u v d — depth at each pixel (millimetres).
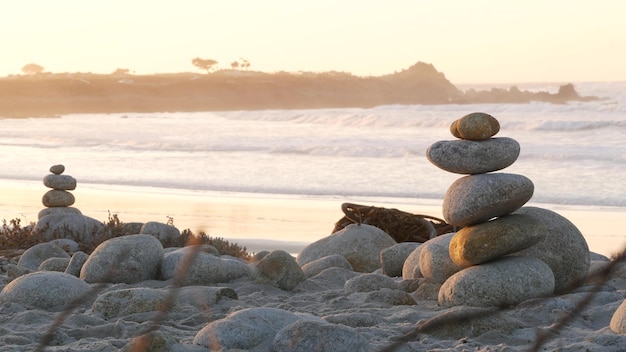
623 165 46625
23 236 19953
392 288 12906
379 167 48406
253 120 115562
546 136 67750
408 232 19750
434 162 11734
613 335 8812
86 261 13469
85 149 64688
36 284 11461
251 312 8906
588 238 26688
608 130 69875
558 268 12070
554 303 10648
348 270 15109
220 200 36219
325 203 35406
